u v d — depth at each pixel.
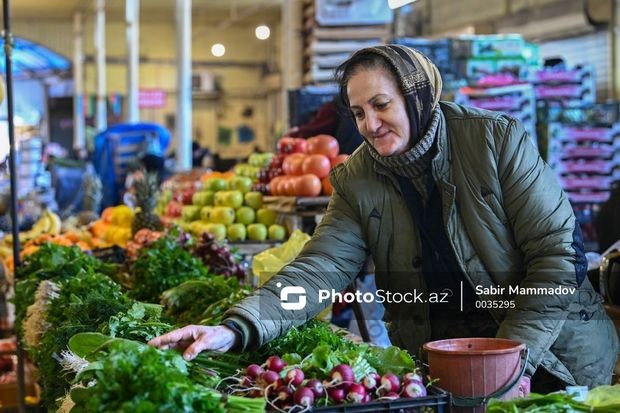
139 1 25.03
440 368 2.21
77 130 26.19
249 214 5.81
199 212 6.25
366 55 2.59
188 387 1.82
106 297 3.17
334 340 2.57
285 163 5.59
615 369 3.30
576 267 2.57
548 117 8.75
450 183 2.67
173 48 29.84
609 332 2.82
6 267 7.07
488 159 2.65
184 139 15.22
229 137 30.50
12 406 5.62
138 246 5.11
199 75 29.97
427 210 2.74
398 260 2.82
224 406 1.92
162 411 1.75
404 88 2.55
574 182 8.75
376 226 2.80
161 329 2.79
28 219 12.56
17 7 25.64
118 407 1.78
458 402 2.18
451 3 16.45
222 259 4.79
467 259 2.71
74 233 7.32
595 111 8.77
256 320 2.45
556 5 13.29
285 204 5.35
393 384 2.11
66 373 2.65
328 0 9.18
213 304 3.45
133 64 19.02
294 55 9.73
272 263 4.20
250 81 30.42
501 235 2.68
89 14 27.16
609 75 12.50
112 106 28.23
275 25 29.30
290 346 2.57
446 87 8.30
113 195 13.98
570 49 13.40
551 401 2.01
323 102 7.11
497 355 2.19
